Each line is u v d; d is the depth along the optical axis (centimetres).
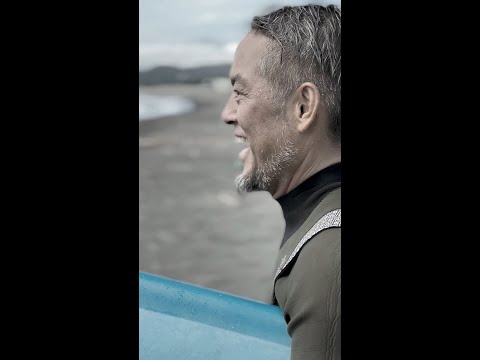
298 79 103
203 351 120
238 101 108
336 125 104
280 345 123
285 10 106
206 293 138
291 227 107
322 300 89
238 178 112
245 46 107
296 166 106
